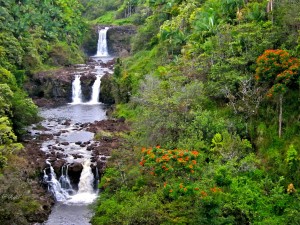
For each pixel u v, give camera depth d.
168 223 25.55
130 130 46.47
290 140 30.03
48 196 35.75
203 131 33.25
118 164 35.62
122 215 27.59
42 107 62.88
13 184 31.62
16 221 30.05
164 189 26.50
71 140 46.03
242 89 33.47
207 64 39.91
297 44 33.47
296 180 27.89
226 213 26.16
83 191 38.09
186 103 34.84
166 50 57.78
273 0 41.59
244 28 39.59
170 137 34.00
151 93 38.22
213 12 49.00
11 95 43.16
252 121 33.03
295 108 31.22
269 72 29.81
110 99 66.00
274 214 26.33
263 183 28.14
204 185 26.55
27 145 43.94
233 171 29.11
